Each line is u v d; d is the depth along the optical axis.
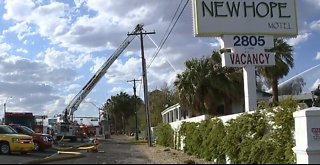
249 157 20.17
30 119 48.97
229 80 43.53
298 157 17.72
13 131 30.53
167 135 43.88
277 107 19.48
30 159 24.91
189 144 30.44
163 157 26.88
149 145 46.59
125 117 125.62
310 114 17.33
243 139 21.56
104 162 19.92
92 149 32.25
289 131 18.75
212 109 44.22
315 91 32.50
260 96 52.00
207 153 25.48
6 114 48.34
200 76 43.97
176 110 61.56
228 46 26.84
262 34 27.22
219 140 24.27
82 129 75.44
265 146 19.25
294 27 27.59
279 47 45.00
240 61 26.81
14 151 29.16
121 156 26.34
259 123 20.59
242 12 27.11
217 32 26.73
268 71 44.91
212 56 44.94
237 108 44.19
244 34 27.05
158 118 90.12
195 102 44.66
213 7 26.86
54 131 58.84
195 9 26.81
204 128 27.33
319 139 17.28
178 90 45.81
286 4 27.62
